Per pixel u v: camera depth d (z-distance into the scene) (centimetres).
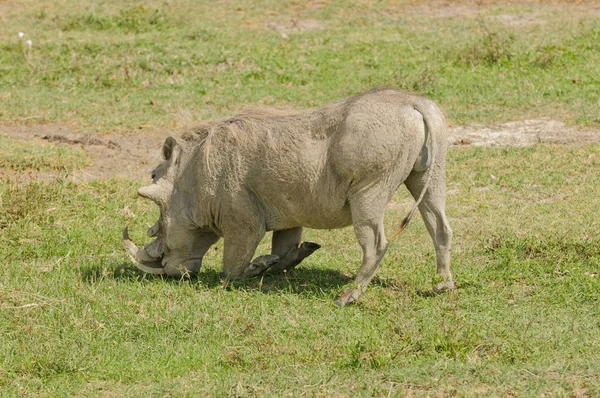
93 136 3183
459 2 5078
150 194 1933
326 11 4838
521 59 3847
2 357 1559
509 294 1811
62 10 4859
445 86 3603
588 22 4406
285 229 1956
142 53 4034
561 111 3272
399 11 4919
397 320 1634
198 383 1442
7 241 2216
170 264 1967
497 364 1458
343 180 1755
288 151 1802
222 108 3469
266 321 1673
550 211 2388
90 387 1449
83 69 3900
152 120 3347
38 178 2730
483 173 2730
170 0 5019
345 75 3791
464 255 2080
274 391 1395
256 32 4419
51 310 1733
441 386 1376
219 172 1873
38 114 3412
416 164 1745
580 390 1346
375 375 1427
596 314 1686
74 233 2283
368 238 1767
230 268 1931
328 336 1611
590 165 2742
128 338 1648
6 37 4347
